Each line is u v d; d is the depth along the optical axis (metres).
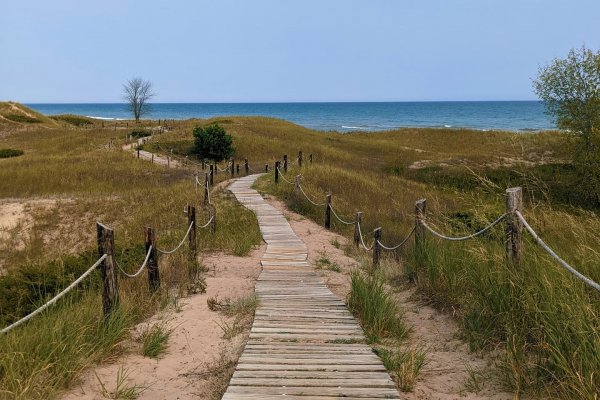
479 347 5.17
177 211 16.80
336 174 22.92
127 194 21.58
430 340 5.68
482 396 4.20
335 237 13.66
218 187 22.72
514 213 5.45
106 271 5.68
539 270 5.19
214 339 5.82
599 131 21.11
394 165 35.12
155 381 4.70
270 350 5.25
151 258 7.43
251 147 40.75
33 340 4.68
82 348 4.86
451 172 30.91
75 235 16.38
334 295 7.70
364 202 18.67
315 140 47.75
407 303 7.07
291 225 14.88
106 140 44.94
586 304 4.34
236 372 4.61
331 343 5.53
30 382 4.04
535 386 4.12
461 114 177.25
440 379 4.59
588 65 22.55
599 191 19.86
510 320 5.01
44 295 7.53
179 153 39.12
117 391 4.29
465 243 7.22
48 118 69.44
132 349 5.44
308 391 4.20
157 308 6.93
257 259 10.77
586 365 3.81
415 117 159.38
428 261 7.43
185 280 8.38
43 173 26.19
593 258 5.25
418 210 8.05
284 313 6.69
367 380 4.43
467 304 6.05
